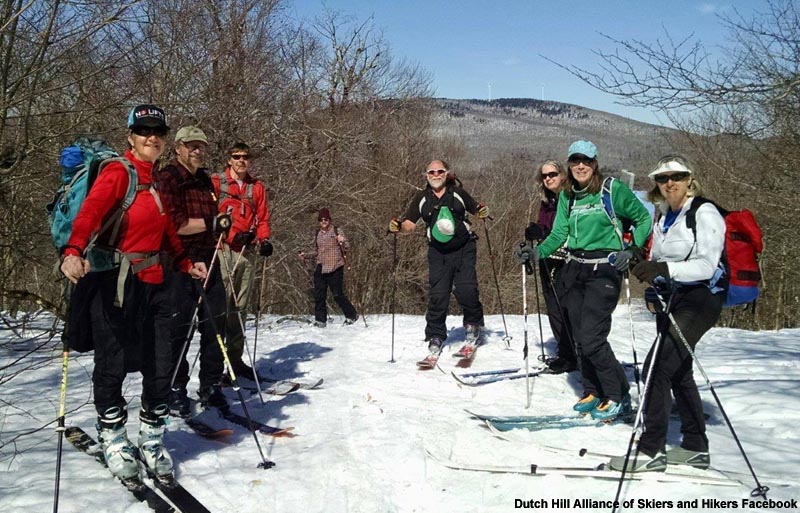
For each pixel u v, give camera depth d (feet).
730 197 50.75
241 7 42.06
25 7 18.62
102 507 10.84
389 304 69.21
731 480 11.76
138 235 11.33
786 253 49.37
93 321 11.09
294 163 47.21
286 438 14.65
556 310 20.54
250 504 11.41
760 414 16.37
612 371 15.75
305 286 53.01
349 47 68.59
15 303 23.54
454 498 11.78
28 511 10.53
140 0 21.08
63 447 13.51
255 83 43.11
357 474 12.63
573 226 16.20
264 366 22.08
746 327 67.36
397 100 75.61
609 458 13.21
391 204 72.13
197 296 15.99
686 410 12.63
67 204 10.88
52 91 22.66
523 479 12.39
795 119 32.14
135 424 14.88
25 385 18.30
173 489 11.48
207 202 16.51
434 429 15.24
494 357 23.17
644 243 15.60
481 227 82.17
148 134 11.37
